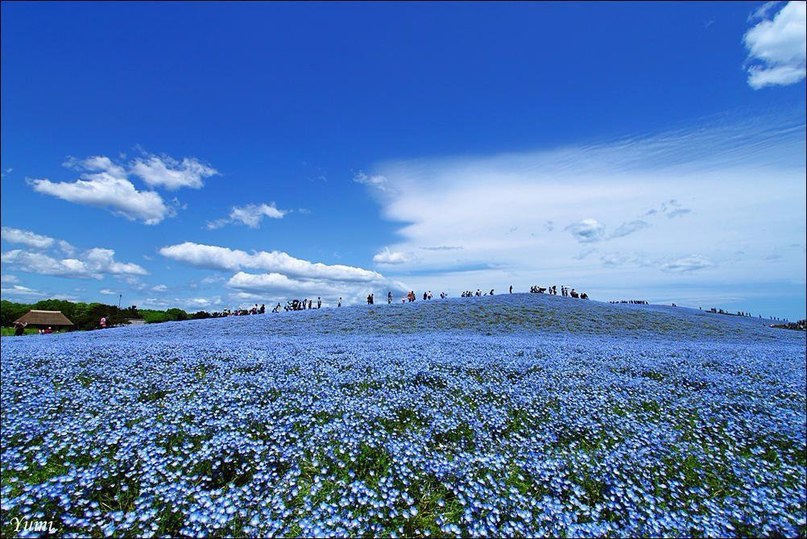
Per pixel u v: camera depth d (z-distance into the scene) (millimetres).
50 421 7754
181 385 10578
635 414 9344
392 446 6672
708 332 34812
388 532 4969
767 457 7746
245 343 20406
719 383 12859
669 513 5328
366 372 12672
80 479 5438
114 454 6406
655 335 31891
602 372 13547
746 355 19484
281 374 11938
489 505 5168
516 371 13461
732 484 6305
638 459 6656
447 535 4934
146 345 18641
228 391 9500
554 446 7621
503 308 39406
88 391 9695
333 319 36656
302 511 5215
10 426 7320
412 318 36094
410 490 5828
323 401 9188
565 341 23969
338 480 5867
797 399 11594
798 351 23719
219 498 5148
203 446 6379
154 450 6258
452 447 7340
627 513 5438
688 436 8273
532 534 4926
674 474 6539
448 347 18953
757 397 11398
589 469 6324
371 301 48250
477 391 10703
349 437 7090
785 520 5215
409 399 9617
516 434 7836
